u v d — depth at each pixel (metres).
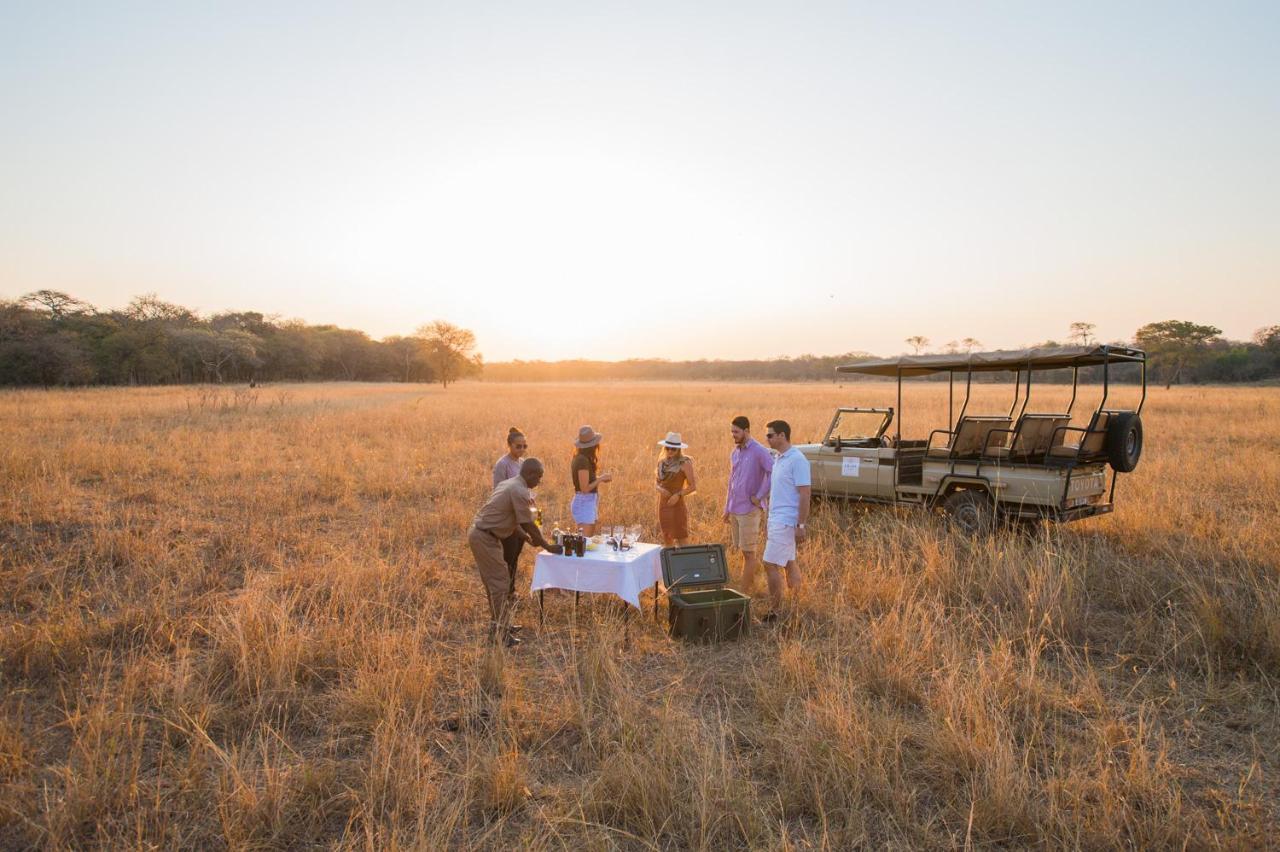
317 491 11.18
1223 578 6.32
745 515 6.66
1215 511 9.23
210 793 3.55
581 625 5.97
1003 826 3.33
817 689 4.61
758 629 5.90
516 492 5.67
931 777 3.75
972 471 8.20
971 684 4.41
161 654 5.22
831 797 3.56
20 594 6.35
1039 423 7.98
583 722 4.18
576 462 7.62
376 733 4.02
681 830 3.36
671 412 26.16
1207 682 4.66
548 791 3.65
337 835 3.35
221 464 13.17
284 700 4.53
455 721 4.38
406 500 10.95
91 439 15.00
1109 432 8.02
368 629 5.58
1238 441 17.02
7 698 4.49
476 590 6.79
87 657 5.07
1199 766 3.84
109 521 8.74
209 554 7.74
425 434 19.00
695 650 5.45
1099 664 5.14
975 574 6.70
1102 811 3.31
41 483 9.98
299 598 6.29
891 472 8.93
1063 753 3.90
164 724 4.14
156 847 3.13
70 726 4.22
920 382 70.19
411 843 3.16
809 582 6.71
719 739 4.13
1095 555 7.13
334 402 32.28
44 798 3.42
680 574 6.07
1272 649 4.94
